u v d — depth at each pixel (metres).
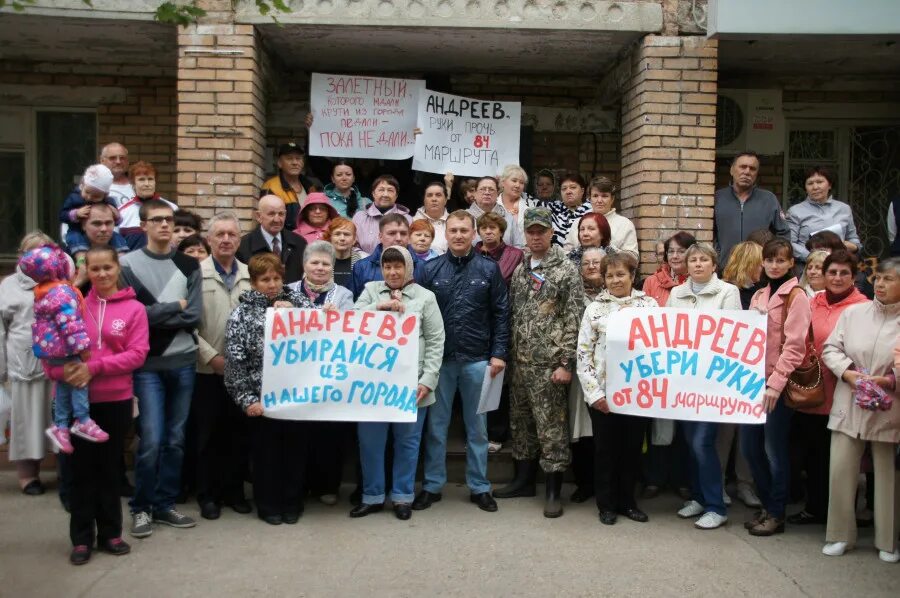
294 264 7.01
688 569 5.30
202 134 7.62
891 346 5.47
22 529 5.89
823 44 8.19
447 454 7.17
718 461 6.10
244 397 5.88
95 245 5.46
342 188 8.05
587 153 9.61
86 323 5.25
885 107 9.65
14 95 9.25
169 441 5.88
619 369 6.06
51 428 5.07
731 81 9.59
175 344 5.76
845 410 5.58
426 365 6.20
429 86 9.38
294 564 5.30
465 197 8.23
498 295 6.47
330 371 6.03
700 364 5.98
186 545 5.61
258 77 7.88
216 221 6.17
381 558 5.41
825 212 7.82
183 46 7.60
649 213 7.74
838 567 5.39
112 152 7.49
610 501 6.14
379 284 6.30
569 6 7.66
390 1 7.60
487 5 7.64
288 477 6.08
